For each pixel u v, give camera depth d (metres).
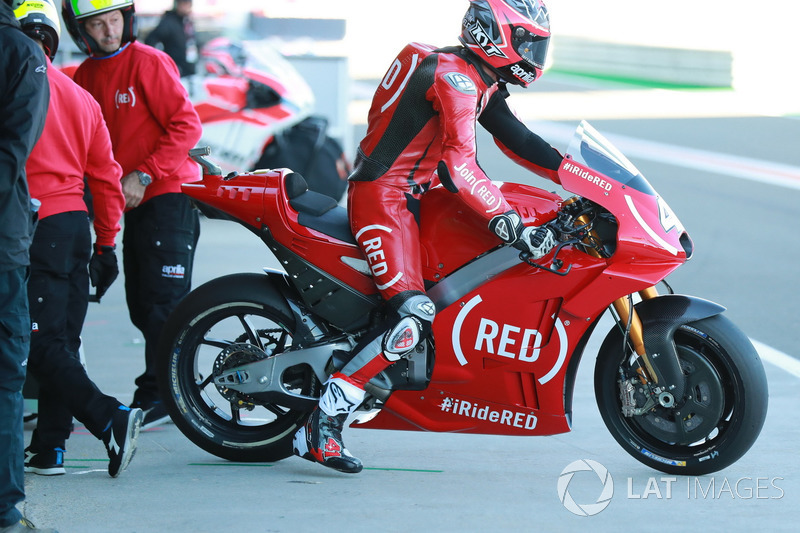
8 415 12.41
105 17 18.22
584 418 19.69
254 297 16.02
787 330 27.47
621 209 15.09
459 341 15.41
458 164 14.38
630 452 15.95
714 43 112.31
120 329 27.00
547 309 15.23
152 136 18.84
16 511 12.55
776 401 21.03
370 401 16.12
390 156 14.96
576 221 15.40
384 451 17.45
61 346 15.49
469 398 15.69
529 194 15.73
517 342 15.34
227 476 15.81
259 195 15.80
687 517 14.02
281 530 13.27
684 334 15.54
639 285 14.95
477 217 15.25
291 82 39.88
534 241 14.67
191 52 38.59
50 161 15.27
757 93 98.25
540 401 15.55
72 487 15.10
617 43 115.25
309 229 15.67
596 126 70.88
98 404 15.10
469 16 14.90
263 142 39.41
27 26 15.25
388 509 14.20
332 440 15.58
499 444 17.97
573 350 15.34
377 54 137.38
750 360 15.07
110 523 13.48
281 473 16.03
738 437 15.18
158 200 18.75
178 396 16.39
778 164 56.59
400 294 14.95
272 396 15.94
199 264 33.59
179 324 16.27
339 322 15.88
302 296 15.89
